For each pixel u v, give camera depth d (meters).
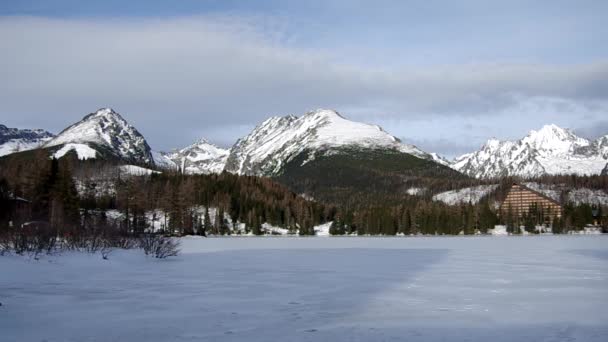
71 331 17.69
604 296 24.72
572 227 172.38
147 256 47.38
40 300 23.64
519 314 20.41
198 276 33.56
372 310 21.34
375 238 136.62
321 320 19.42
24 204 95.12
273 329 17.94
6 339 16.56
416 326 18.33
